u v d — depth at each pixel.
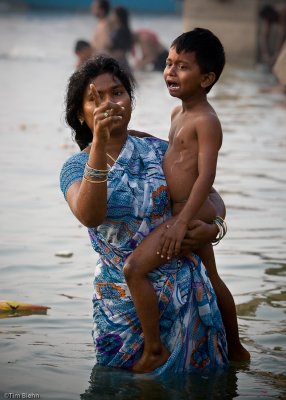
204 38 6.37
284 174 14.12
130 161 6.52
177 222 6.28
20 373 6.47
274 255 9.63
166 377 6.40
